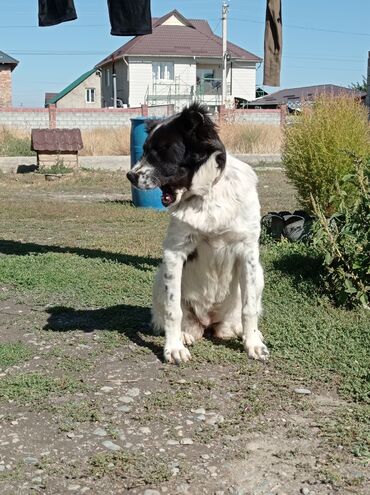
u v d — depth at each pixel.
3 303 4.28
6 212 7.79
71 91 37.97
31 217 7.49
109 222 7.08
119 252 5.39
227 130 16.12
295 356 3.46
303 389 3.20
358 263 3.98
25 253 5.41
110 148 15.16
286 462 2.74
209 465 2.73
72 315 4.06
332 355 3.46
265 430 2.92
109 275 4.72
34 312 4.11
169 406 3.07
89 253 5.36
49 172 12.05
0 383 3.24
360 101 6.24
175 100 32.91
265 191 9.88
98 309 4.14
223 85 26.91
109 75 36.94
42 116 17.55
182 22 35.19
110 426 2.95
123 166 13.41
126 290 4.44
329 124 5.70
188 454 2.79
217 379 3.29
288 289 4.27
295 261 4.73
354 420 2.97
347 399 3.12
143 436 2.89
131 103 33.44
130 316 3.99
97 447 2.83
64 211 7.81
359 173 4.23
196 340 3.67
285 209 7.80
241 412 3.03
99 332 3.79
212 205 3.31
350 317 3.89
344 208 4.23
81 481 2.66
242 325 3.55
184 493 2.61
